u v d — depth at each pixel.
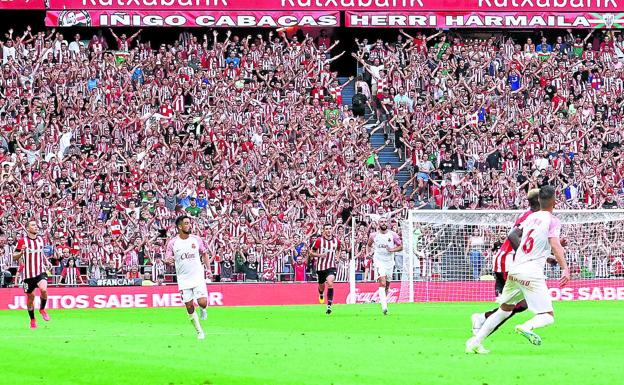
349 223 96.06
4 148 97.38
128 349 42.34
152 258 89.75
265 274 90.69
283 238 92.44
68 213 92.12
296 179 100.12
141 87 104.88
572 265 90.62
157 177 96.62
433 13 112.69
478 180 103.88
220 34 116.56
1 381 32.41
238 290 83.69
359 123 107.56
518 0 113.62
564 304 79.50
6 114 100.25
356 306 78.25
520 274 37.38
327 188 100.62
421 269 88.44
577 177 105.69
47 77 103.06
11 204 90.88
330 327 55.41
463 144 106.25
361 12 112.00
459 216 87.38
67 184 95.50
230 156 101.06
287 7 111.31
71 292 81.31
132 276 87.81
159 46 116.81
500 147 106.69
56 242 87.56
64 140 99.50
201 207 95.56
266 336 48.91
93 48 106.56
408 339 46.28
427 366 34.53
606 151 108.62
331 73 110.31
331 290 69.00
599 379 30.94
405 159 107.12
